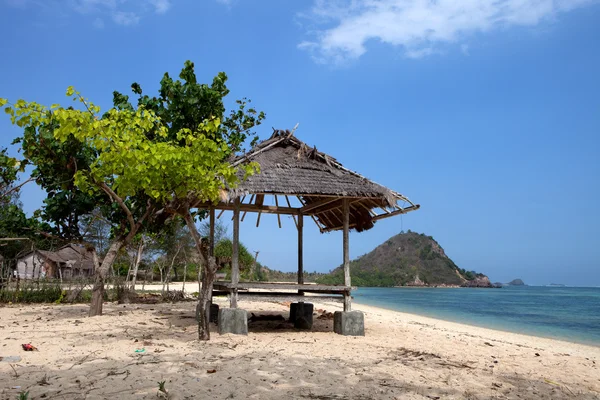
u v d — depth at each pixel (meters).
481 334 14.60
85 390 5.10
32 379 5.49
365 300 43.38
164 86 13.50
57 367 6.14
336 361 7.30
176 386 5.38
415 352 8.63
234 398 5.08
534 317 26.64
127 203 14.27
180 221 18.94
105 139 8.80
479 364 7.91
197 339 8.91
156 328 10.44
